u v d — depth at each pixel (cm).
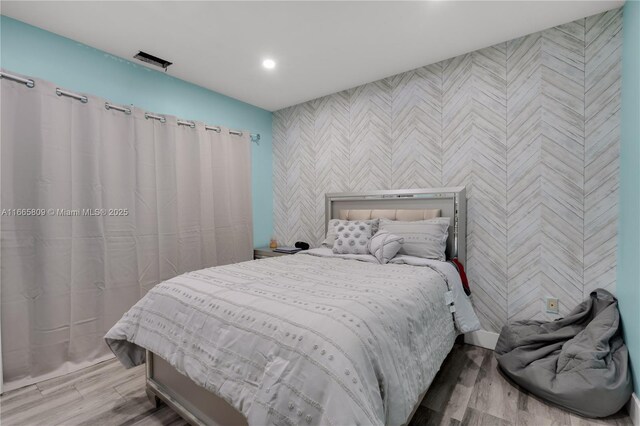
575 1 185
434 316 166
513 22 207
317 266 214
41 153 199
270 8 191
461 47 239
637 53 161
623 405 159
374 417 92
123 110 242
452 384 189
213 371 121
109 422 156
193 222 289
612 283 194
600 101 198
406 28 213
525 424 153
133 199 246
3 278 187
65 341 209
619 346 170
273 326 115
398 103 286
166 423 156
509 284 233
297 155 367
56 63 216
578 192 206
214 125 317
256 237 371
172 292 160
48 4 184
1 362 178
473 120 246
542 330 203
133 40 226
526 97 224
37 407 168
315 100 348
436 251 229
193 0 183
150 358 171
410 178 281
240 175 338
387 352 113
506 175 233
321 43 232
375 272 193
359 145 314
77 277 216
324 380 94
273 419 97
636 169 160
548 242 217
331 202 328
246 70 276
